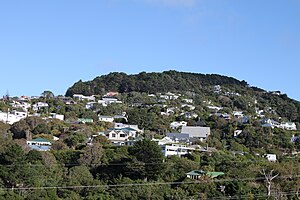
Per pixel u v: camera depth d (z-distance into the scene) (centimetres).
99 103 14688
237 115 14275
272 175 6825
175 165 6956
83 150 7219
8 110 11738
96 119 12006
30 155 6631
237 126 11819
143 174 6469
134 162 6500
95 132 9888
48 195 5819
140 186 6122
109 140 9206
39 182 6038
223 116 13538
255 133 10881
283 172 6812
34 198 5616
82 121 11050
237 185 6194
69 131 9444
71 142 8419
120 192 6000
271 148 10212
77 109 12988
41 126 9550
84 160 6869
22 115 11606
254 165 7419
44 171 6359
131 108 13912
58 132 9475
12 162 6053
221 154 8312
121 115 12975
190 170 6938
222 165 7481
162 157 6644
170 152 8162
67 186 6112
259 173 6850
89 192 6041
